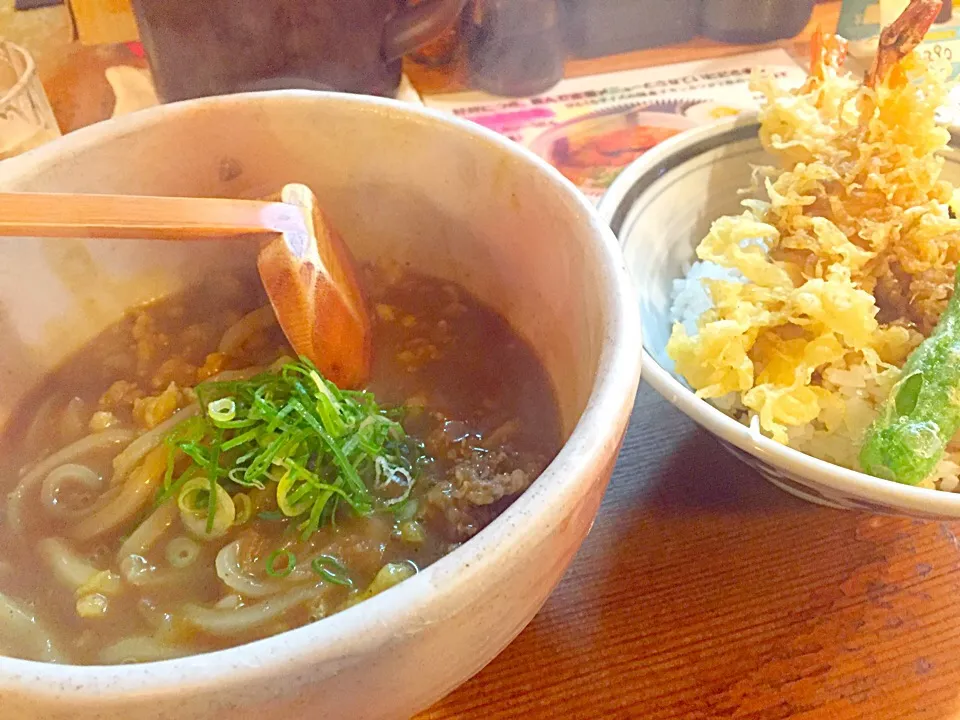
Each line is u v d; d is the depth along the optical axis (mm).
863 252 283
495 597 141
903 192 289
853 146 300
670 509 251
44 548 219
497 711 202
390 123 256
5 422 251
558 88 444
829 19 490
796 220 292
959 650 215
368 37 366
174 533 219
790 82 435
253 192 277
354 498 217
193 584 210
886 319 291
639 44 470
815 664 212
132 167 253
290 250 226
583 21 454
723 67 456
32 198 206
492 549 139
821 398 266
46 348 263
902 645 216
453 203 264
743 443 226
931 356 245
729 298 277
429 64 450
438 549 213
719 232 297
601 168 381
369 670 132
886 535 244
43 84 408
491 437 241
